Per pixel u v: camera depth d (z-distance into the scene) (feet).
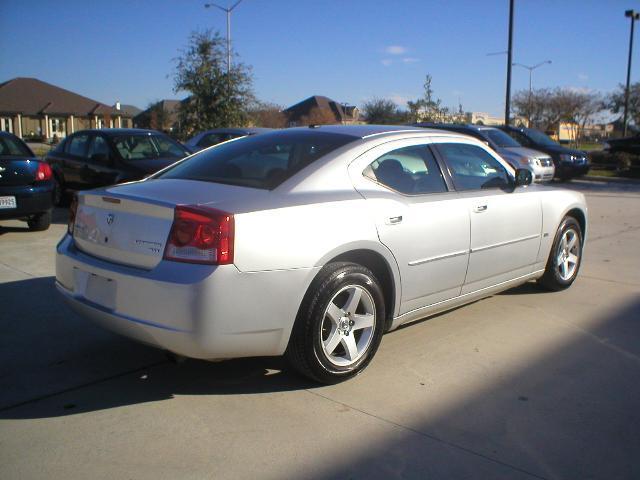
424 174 14.80
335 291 12.10
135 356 14.05
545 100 150.51
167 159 32.60
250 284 10.98
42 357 13.88
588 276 22.21
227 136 47.80
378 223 12.91
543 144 59.62
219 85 79.77
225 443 10.44
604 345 15.26
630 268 23.53
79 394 12.16
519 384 12.93
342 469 9.73
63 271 12.87
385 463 9.91
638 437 10.88
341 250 12.18
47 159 37.22
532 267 18.20
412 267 13.82
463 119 85.56
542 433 10.94
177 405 11.78
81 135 35.27
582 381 13.14
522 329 16.35
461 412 11.65
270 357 14.15
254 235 11.02
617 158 72.49
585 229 20.56
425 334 15.87
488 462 10.01
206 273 10.62
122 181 31.09
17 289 18.80
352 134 14.29
